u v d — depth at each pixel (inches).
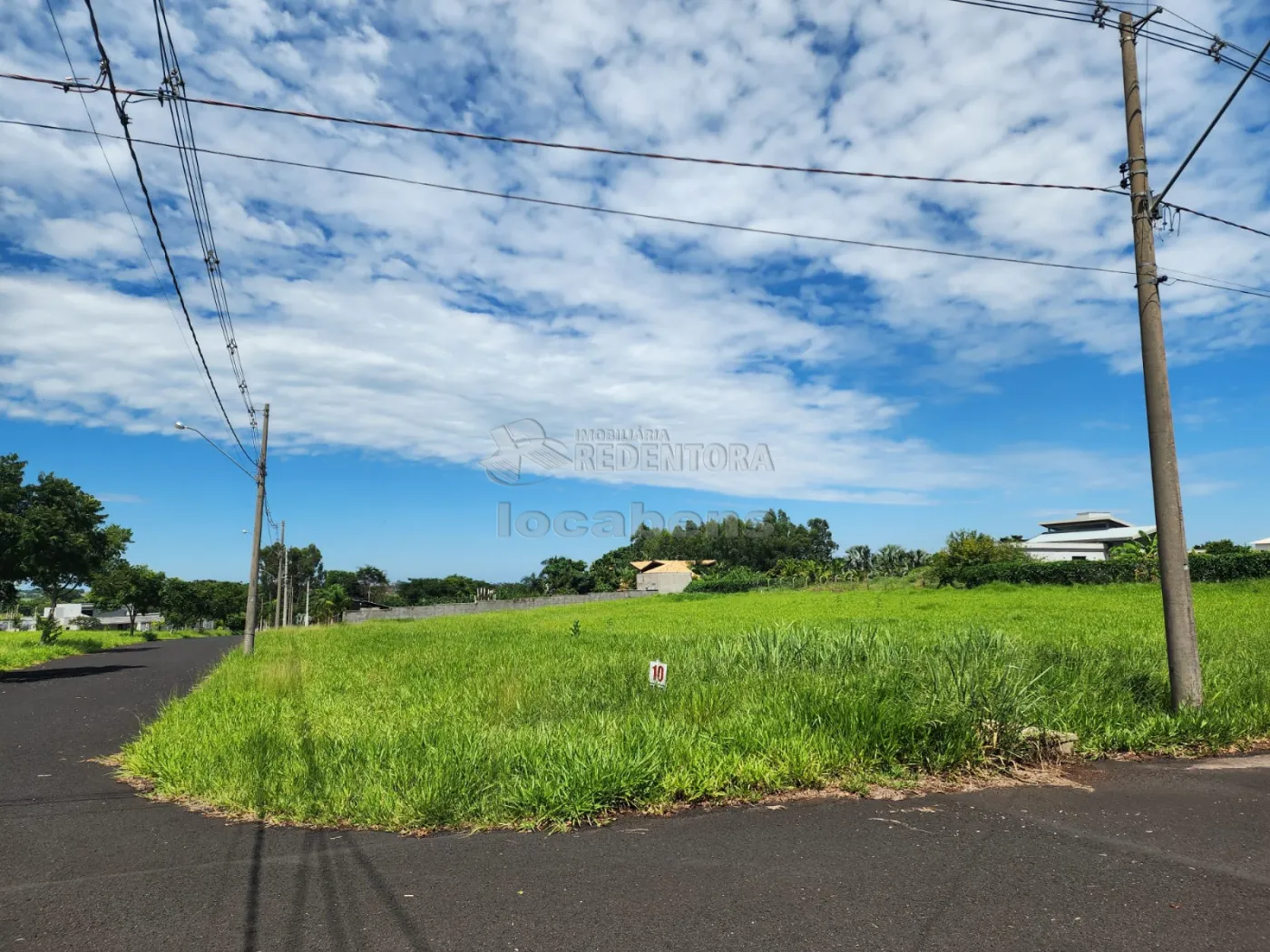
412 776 242.7
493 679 456.1
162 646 1568.7
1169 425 348.5
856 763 263.6
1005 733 278.5
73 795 263.6
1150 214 354.9
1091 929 147.5
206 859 193.5
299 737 313.1
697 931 148.0
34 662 1026.7
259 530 956.6
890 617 962.7
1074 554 2263.8
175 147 305.9
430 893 168.6
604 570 3597.4
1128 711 331.6
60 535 886.4
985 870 178.9
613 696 383.2
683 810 229.3
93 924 154.3
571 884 172.7
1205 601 980.6
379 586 4515.3
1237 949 139.2
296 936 148.0
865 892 166.6
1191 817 219.1
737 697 344.5
